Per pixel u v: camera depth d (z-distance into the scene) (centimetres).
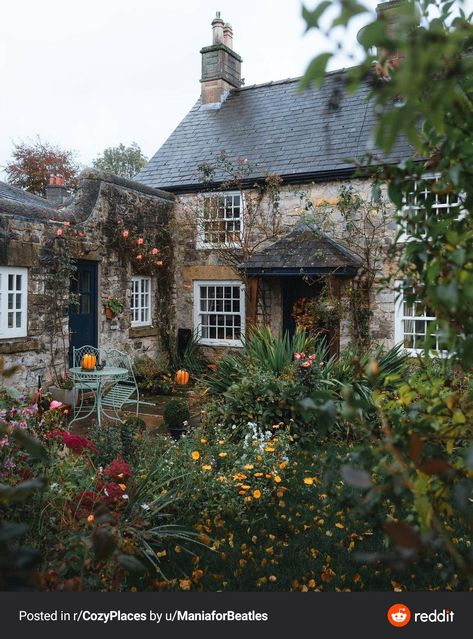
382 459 138
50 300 835
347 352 738
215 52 1304
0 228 737
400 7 83
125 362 998
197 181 1141
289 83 1263
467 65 94
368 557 107
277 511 411
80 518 283
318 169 1024
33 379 803
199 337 1175
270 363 690
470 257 115
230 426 584
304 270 991
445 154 138
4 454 269
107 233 975
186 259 1185
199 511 395
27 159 2392
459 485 130
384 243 977
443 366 167
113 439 450
